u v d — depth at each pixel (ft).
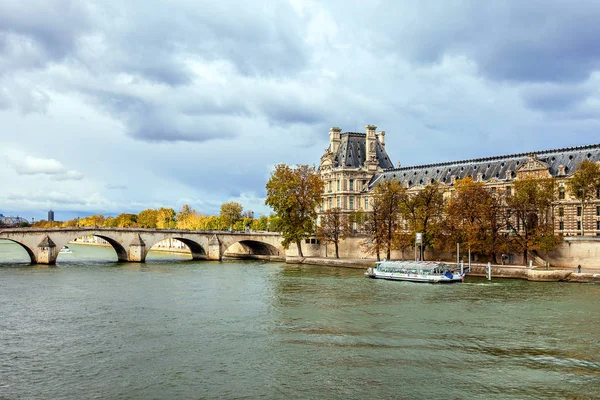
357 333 215.72
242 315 248.73
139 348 196.24
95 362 181.37
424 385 161.38
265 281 367.86
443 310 256.93
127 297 296.10
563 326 223.71
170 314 251.19
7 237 465.88
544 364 178.29
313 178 539.29
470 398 152.15
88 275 399.44
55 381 164.66
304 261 524.52
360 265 471.62
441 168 578.66
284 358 185.06
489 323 229.66
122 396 153.69
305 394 155.02
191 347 197.67
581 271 360.89
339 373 170.91
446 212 450.30
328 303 277.64
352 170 639.35
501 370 172.96
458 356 186.39
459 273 364.17
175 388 159.22
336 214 542.98
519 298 287.48
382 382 163.63
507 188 499.10
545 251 398.83
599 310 254.06
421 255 446.60
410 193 586.04
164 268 463.01
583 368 174.50
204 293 310.65
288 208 532.73
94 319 240.73
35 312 255.50
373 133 654.94
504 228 472.44
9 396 153.48
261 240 599.98
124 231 528.22
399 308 262.88
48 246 482.69
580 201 454.81
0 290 320.09
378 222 480.23
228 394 154.92
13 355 188.34
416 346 197.77
